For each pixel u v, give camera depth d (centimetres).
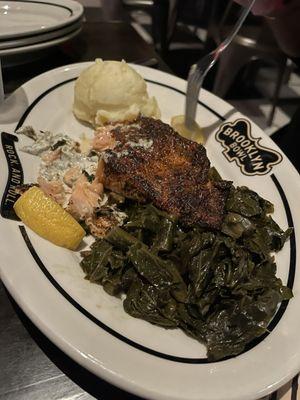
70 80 29
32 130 24
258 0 29
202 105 30
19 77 31
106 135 24
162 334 17
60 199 22
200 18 61
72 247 20
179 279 19
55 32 29
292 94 62
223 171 27
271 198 25
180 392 15
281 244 22
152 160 22
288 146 37
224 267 19
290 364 16
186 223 21
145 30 57
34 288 16
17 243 18
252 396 15
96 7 47
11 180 21
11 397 15
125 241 19
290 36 34
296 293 20
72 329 16
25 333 17
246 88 62
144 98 28
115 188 22
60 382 16
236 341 17
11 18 32
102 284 19
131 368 15
